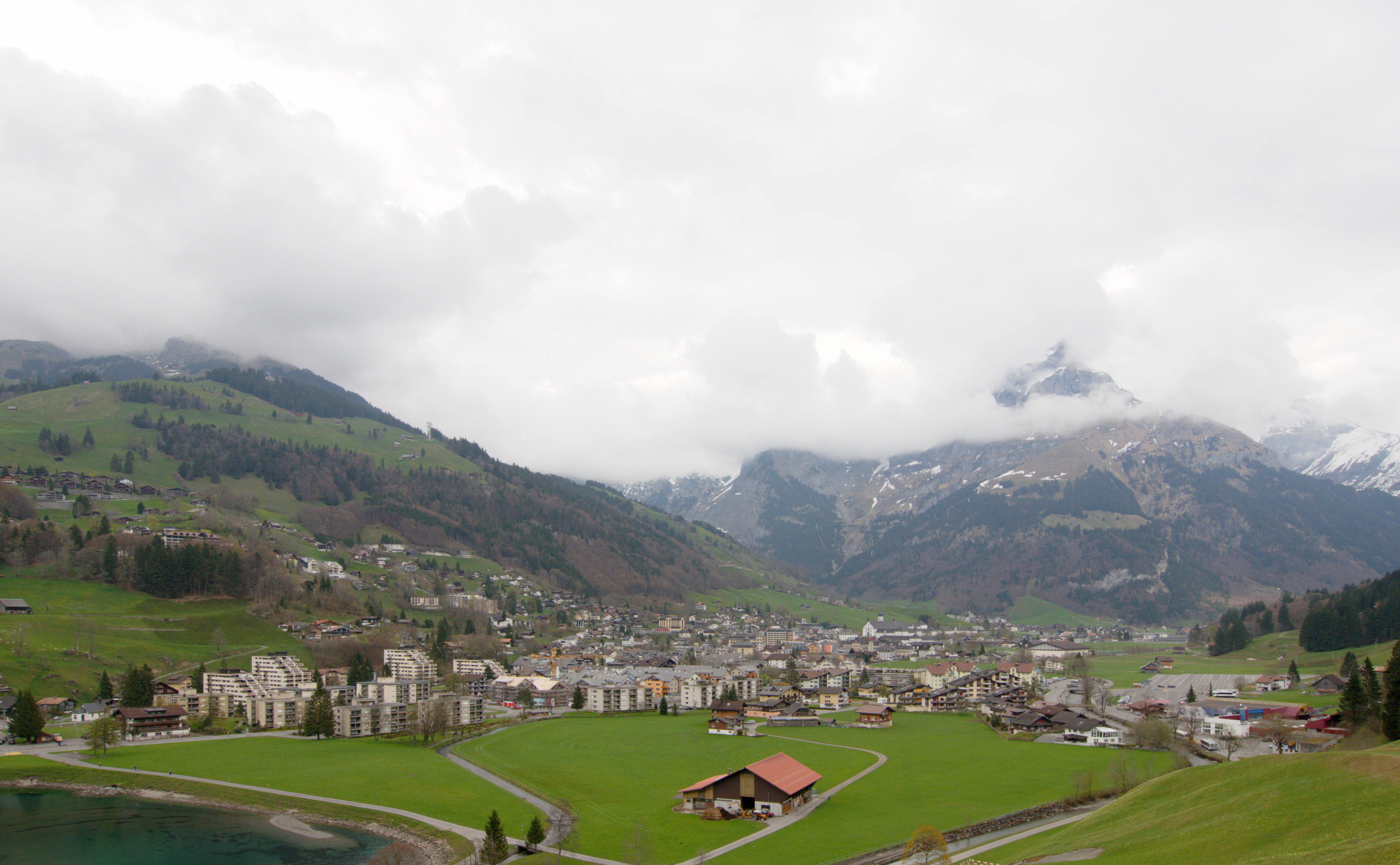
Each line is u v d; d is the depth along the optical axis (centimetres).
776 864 12938
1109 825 11669
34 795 18575
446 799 17438
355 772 19800
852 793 17275
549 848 13925
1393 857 7562
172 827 16275
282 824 16425
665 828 15075
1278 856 8619
